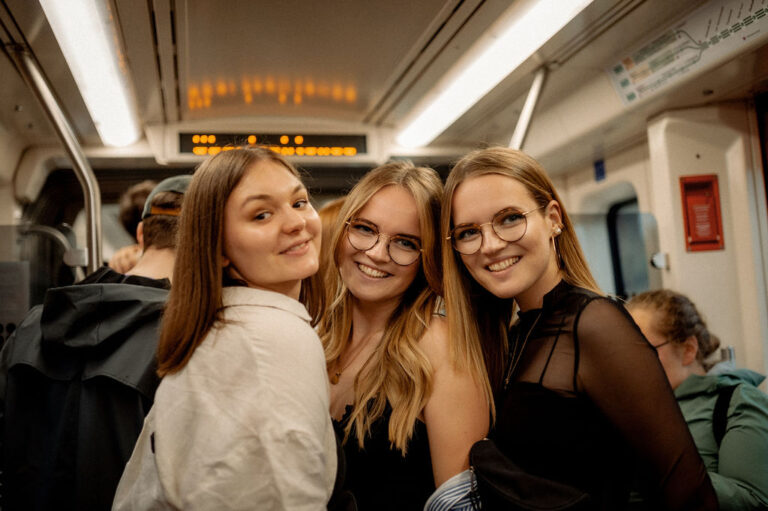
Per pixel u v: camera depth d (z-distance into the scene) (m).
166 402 0.93
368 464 1.35
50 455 1.36
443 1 1.92
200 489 0.84
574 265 1.35
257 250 1.00
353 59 2.41
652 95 2.41
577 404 1.14
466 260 1.33
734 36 1.95
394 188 1.46
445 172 3.58
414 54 2.35
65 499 1.34
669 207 2.55
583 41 2.22
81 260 2.34
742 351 2.49
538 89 2.46
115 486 1.32
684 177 2.52
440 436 1.29
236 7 1.92
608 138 2.96
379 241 1.43
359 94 2.85
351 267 1.49
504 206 1.24
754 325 2.45
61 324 1.37
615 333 1.14
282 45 2.24
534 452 1.16
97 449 1.32
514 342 1.41
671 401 1.11
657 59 2.26
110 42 2.09
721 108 2.46
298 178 1.10
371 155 3.38
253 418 0.87
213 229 0.99
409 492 1.33
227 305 0.98
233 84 2.68
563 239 1.35
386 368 1.39
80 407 1.36
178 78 2.54
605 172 3.32
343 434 1.42
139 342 1.38
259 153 1.04
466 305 1.36
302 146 3.28
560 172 3.64
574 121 2.90
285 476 0.85
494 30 2.14
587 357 1.15
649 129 2.66
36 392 1.43
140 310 1.39
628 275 3.39
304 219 1.04
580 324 1.17
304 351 0.94
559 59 2.39
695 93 2.35
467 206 1.28
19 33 1.99
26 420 1.42
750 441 1.84
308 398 0.91
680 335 2.17
